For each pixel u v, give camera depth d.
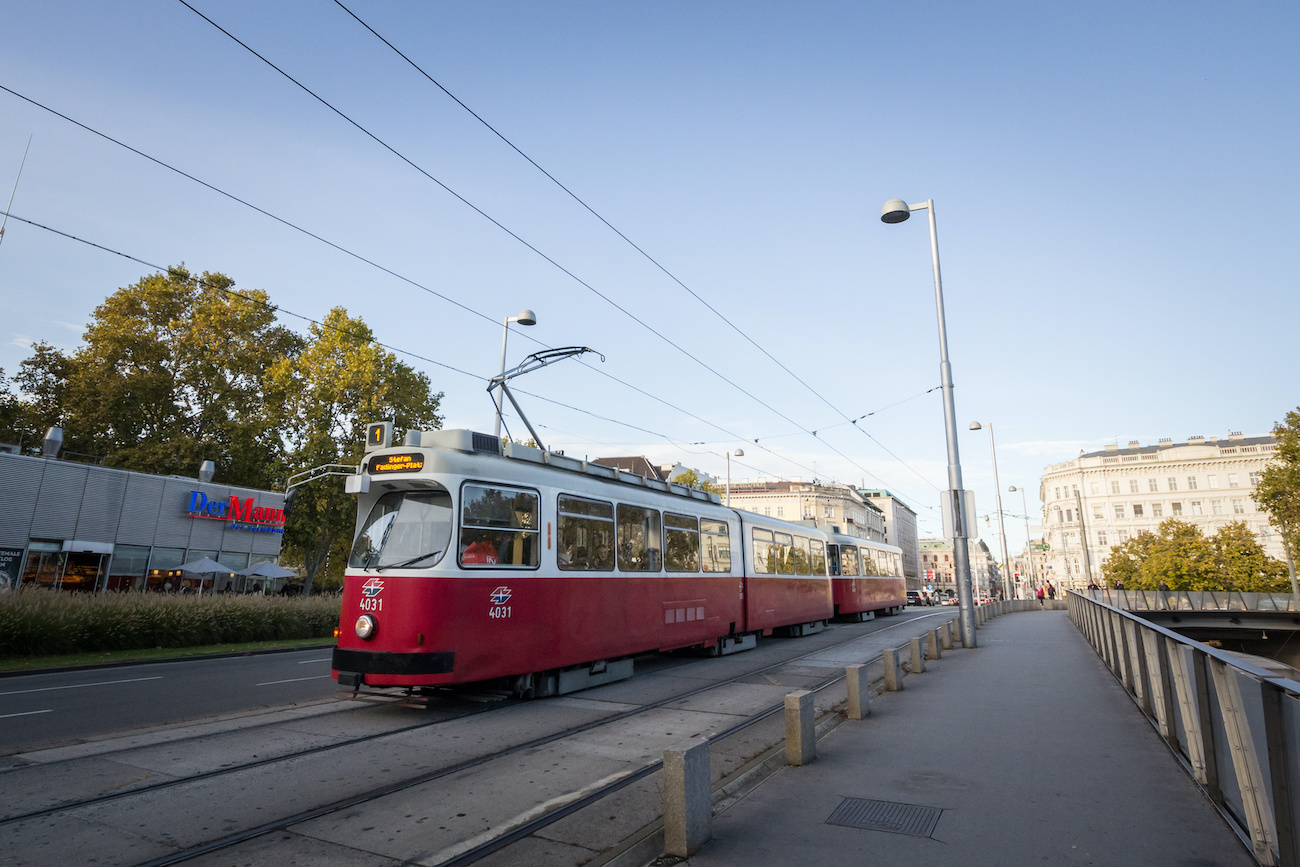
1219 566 55.72
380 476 10.06
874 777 6.52
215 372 40.25
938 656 15.56
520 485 10.70
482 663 9.60
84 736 8.45
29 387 38.97
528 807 5.84
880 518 112.88
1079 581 96.88
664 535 14.34
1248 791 4.61
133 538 29.28
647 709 10.08
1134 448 102.81
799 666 14.89
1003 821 5.34
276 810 5.77
